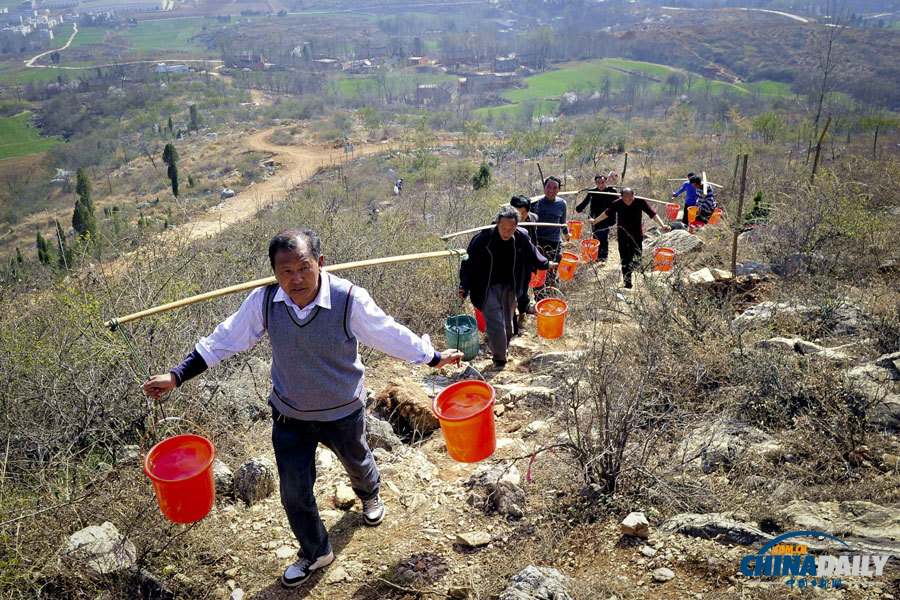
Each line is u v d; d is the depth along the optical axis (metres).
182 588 3.15
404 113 164.38
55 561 3.05
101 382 4.43
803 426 4.04
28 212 110.31
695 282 7.12
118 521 3.37
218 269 6.27
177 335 4.77
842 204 8.45
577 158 50.97
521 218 6.99
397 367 5.89
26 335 4.88
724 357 4.84
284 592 3.17
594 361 4.26
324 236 7.68
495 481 3.77
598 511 3.43
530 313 7.34
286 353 3.01
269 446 4.39
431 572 3.20
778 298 6.64
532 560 3.14
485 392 3.33
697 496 3.40
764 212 10.14
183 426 4.28
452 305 7.09
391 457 4.25
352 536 3.54
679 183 18.22
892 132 39.09
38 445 4.07
